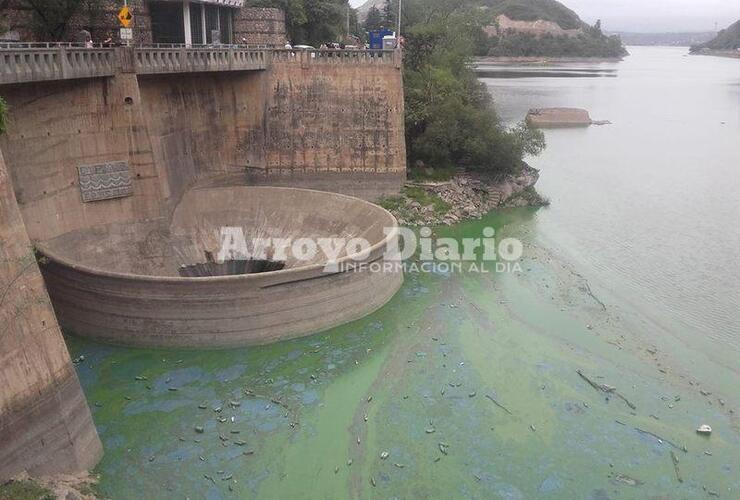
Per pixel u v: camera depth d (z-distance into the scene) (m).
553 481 26.59
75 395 25.88
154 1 54.75
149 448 27.97
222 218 47.84
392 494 25.84
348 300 38.75
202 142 51.78
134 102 40.72
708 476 26.98
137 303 34.62
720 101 158.25
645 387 33.12
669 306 42.34
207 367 34.00
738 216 62.19
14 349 23.20
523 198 65.75
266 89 54.84
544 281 46.12
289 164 56.78
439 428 29.83
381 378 33.66
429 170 63.00
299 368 34.28
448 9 95.94
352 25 111.56
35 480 23.75
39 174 37.28
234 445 28.36
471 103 68.69
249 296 35.06
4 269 23.03
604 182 75.06
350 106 56.28
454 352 36.22
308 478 26.61
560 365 35.00
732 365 35.38
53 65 34.84
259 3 71.25
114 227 41.28
